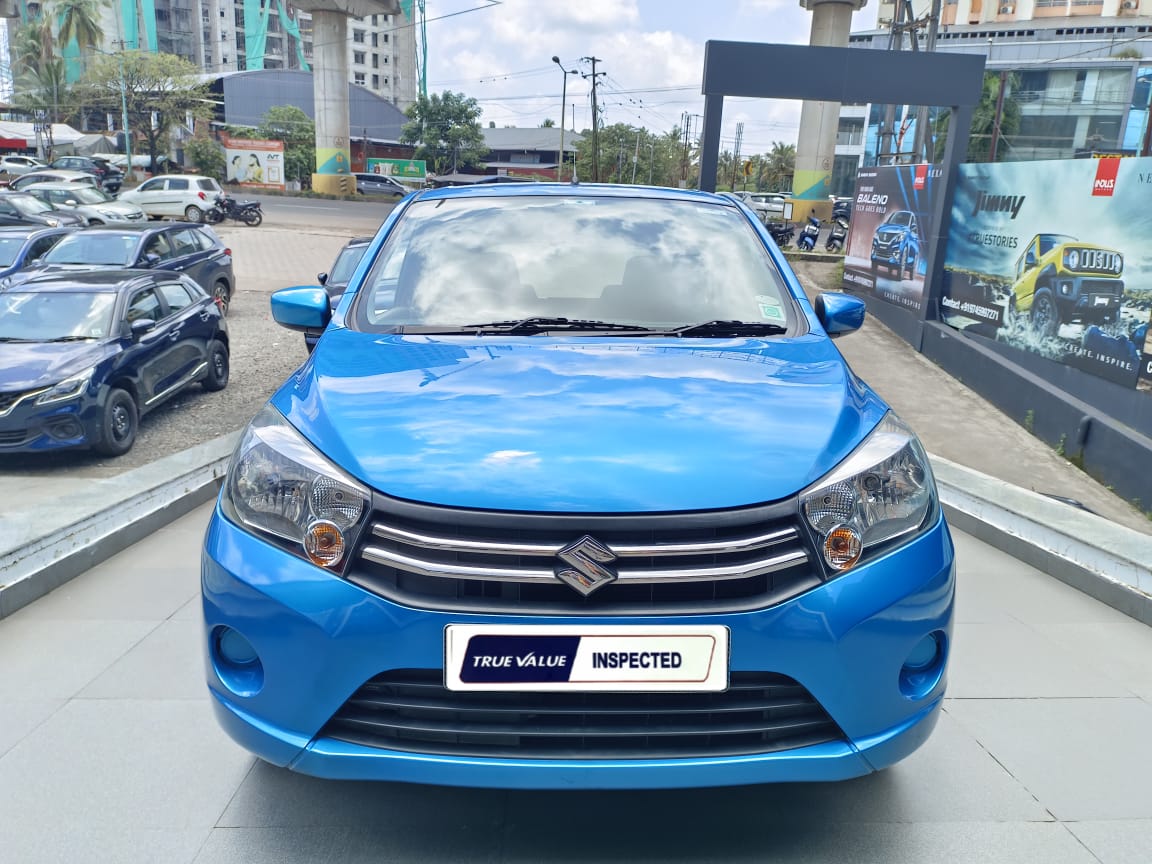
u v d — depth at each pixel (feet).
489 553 5.85
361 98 273.33
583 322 9.07
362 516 6.08
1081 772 8.33
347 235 91.56
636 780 5.92
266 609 6.12
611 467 6.21
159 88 189.67
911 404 33.17
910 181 42.50
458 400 7.11
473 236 10.31
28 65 222.69
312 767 6.11
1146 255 26.50
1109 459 26.53
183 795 7.70
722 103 39.73
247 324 43.78
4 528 13.26
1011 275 33.65
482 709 5.94
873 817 7.55
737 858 6.98
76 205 76.43
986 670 10.45
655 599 5.91
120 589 12.46
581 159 278.46
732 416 6.97
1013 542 14.67
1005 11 274.36
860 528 6.28
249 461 6.82
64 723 8.84
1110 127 164.76
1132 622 11.95
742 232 10.78
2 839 7.10
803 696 6.13
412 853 6.98
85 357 23.22
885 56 38.19
